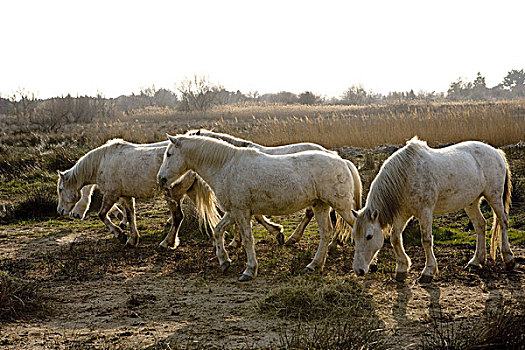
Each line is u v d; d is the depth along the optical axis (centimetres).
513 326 407
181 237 904
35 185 1410
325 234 668
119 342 444
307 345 404
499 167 650
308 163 633
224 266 681
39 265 733
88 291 613
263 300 533
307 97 8294
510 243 773
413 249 771
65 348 429
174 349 423
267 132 1975
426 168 585
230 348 425
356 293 554
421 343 426
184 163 663
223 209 681
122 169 813
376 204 582
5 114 5153
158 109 6091
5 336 459
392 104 4969
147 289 617
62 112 3966
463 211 990
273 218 1060
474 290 576
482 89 11450
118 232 853
